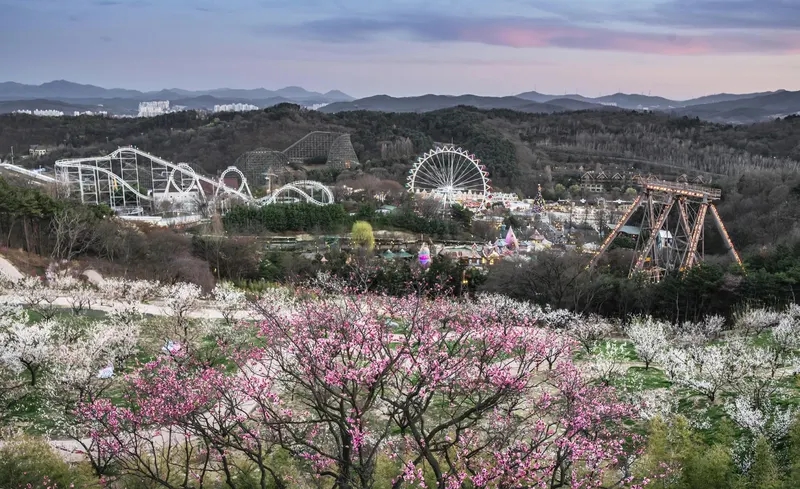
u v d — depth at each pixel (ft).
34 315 221.46
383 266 310.65
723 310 251.39
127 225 360.28
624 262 342.64
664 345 177.17
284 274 324.60
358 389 100.12
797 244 315.37
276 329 110.52
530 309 236.84
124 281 264.93
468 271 315.17
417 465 107.86
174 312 214.90
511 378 101.91
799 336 174.19
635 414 127.54
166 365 116.57
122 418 105.60
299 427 116.06
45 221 340.59
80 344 167.53
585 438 96.48
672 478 103.19
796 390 138.10
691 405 141.28
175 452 119.85
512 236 444.96
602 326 216.74
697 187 330.75
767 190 490.49
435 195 615.98
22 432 121.90
